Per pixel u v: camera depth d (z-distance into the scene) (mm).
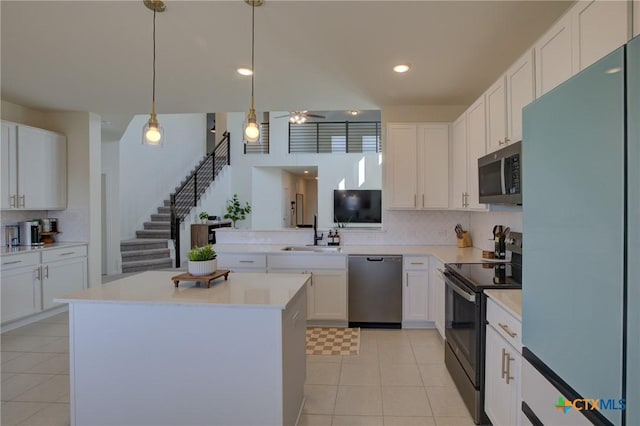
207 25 2441
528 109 1461
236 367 1894
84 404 1991
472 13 2291
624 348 936
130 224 7543
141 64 3092
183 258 7648
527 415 1535
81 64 3094
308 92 3811
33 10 2242
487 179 2664
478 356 2164
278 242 4574
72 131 4613
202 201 8477
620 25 1319
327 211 9125
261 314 1877
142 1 2160
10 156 3885
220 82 3521
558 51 1800
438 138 3998
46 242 4457
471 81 3482
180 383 1929
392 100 4078
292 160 9250
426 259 3775
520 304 1804
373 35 2580
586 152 1086
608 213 992
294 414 2137
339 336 3670
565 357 1205
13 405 2391
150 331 1944
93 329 1978
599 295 1030
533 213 1424
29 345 3383
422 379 2768
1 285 3582
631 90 909
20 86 3639
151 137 2570
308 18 2352
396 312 3848
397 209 4070
